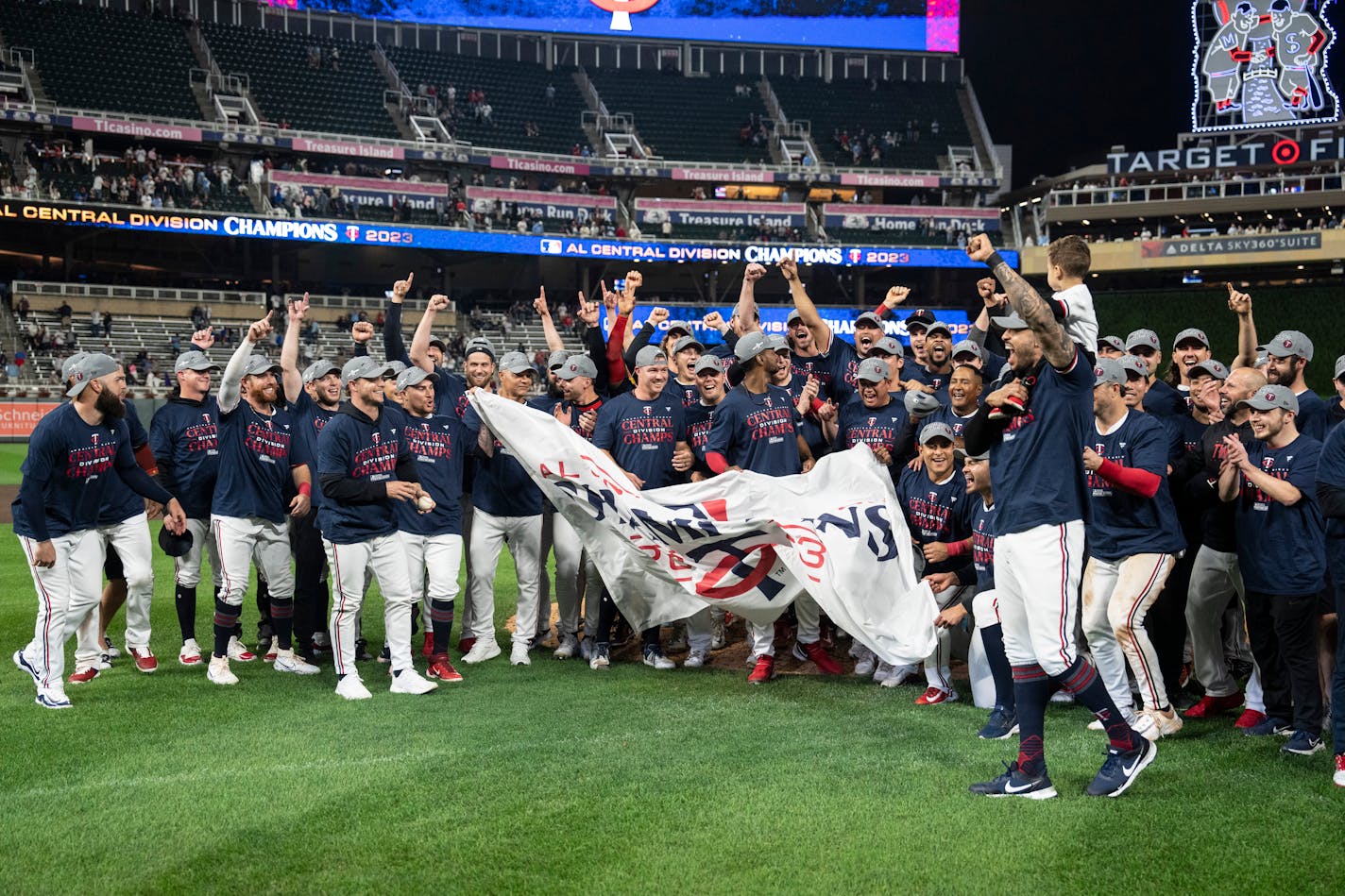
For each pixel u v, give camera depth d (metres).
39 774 5.23
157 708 6.46
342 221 32.81
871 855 4.20
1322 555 5.46
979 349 6.87
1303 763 5.31
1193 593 6.16
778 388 7.62
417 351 8.38
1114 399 5.61
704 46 45.66
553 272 41.25
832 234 39.34
